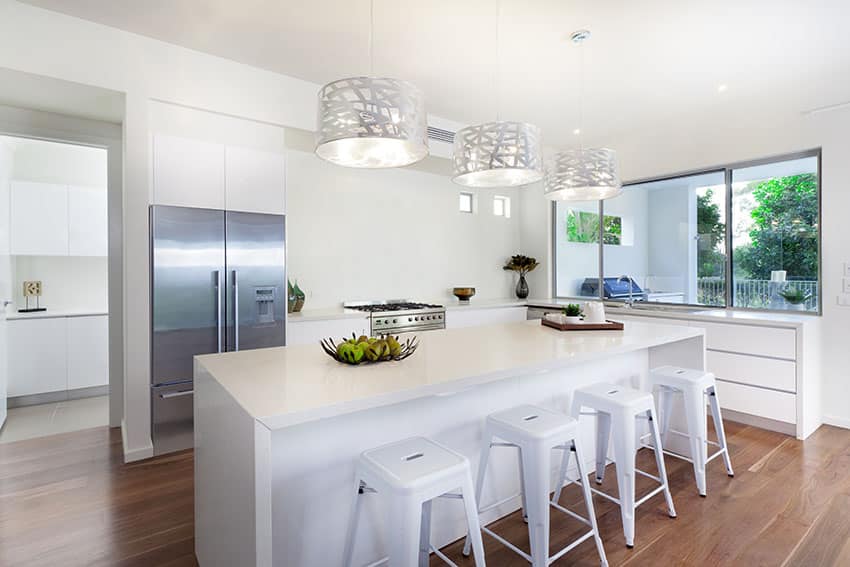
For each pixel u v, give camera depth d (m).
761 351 3.56
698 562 1.92
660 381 2.71
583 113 4.23
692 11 2.54
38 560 1.94
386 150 2.11
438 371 1.79
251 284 3.42
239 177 3.37
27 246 4.34
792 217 3.87
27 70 2.58
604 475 2.73
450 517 2.04
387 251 4.99
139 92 2.93
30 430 3.57
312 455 1.60
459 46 2.99
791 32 2.76
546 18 2.63
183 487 2.61
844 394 3.53
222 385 1.56
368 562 1.74
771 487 2.59
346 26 2.76
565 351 2.24
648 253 4.94
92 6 2.59
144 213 2.98
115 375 3.63
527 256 6.25
